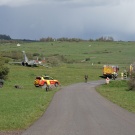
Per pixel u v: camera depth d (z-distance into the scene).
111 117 34.38
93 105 46.78
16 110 39.06
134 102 51.22
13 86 92.75
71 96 62.19
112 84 97.25
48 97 59.72
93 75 140.38
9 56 196.62
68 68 158.25
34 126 28.84
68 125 29.17
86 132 25.64
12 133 25.81
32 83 103.94
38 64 154.12
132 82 84.38
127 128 27.44
